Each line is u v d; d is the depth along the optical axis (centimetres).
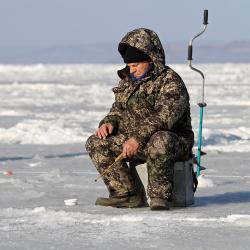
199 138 2236
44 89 12850
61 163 2944
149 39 1686
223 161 2973
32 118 6066
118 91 1727
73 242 1288
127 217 1527
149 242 1284
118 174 1702
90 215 1573
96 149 1725
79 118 6025
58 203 1798
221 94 10688
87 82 17612
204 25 2177
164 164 1642
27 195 1961
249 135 4234
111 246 1253
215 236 1331
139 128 1644
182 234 1351
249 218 1467
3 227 1441
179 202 1698
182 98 1664
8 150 3525
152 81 1686
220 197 1912
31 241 1300
